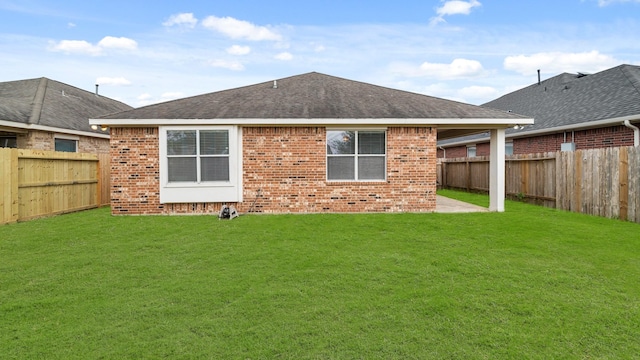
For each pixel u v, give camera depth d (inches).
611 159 355.6
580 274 195.2
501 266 209.8
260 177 412.5
